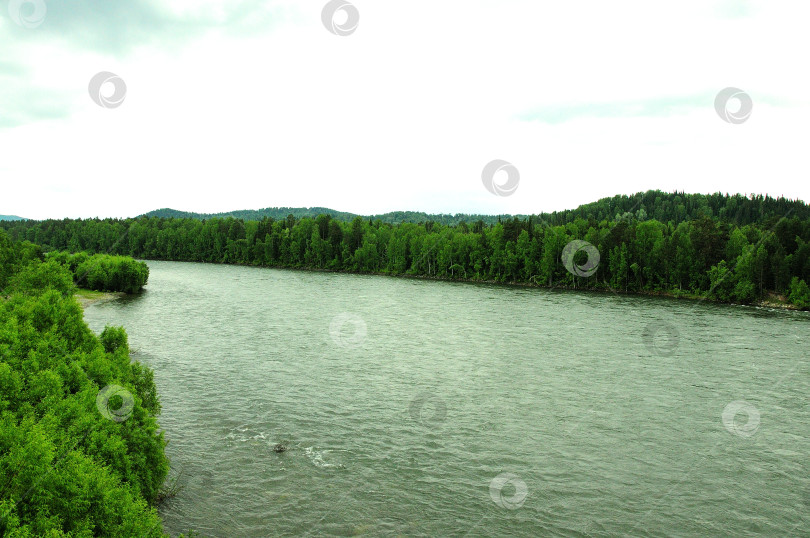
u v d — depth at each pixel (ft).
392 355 144.56
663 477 76.69
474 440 87.61
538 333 180.86
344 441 85.51
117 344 80.33
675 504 69.26
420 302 263.49
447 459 80.38
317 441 85.20
